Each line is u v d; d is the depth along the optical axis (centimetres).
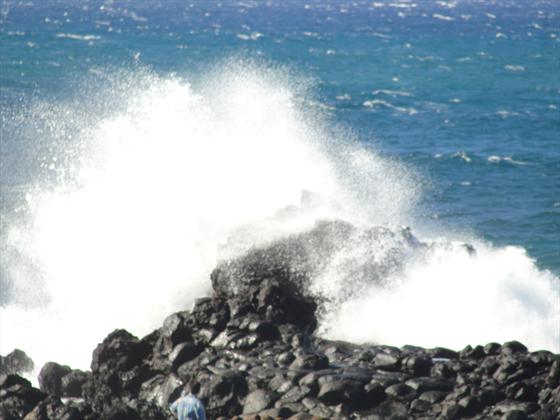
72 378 6644
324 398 5697
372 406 5659
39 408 5959
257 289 7000
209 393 5888
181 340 6619
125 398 6366
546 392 5594
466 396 5578
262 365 6150
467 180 17450
